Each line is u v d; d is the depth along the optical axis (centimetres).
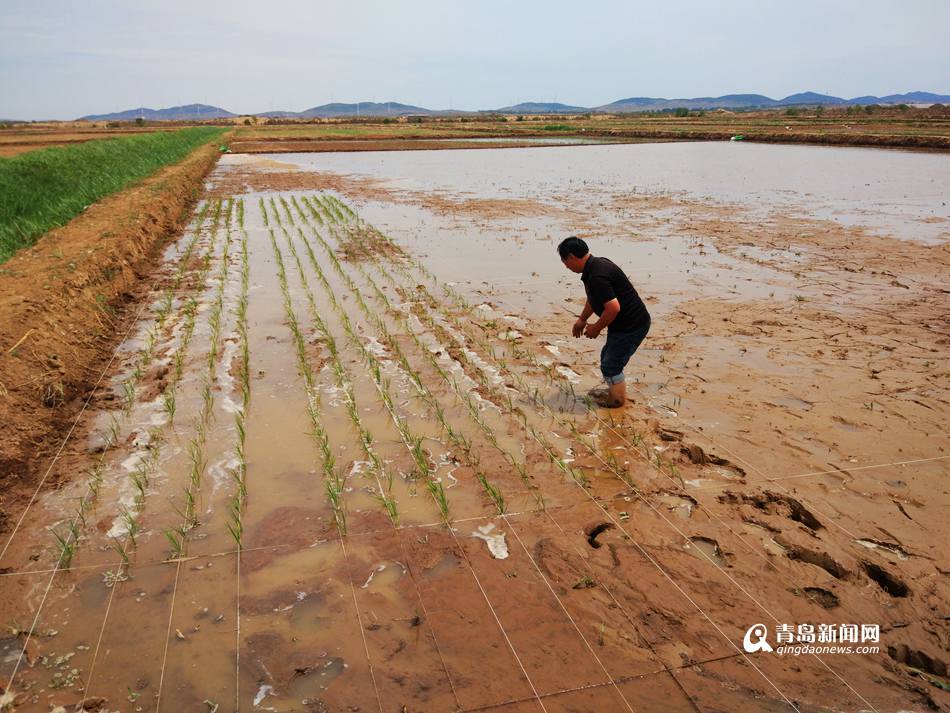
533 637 299
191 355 662
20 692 268
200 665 283
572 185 2342
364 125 9469
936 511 390
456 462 456
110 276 883
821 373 608
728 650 291
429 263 1105
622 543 368
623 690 269
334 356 650
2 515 390
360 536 375
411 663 284
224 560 353
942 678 278
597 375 612
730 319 777
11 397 493
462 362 643
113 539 370
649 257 1137
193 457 460
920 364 627
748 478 430
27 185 1468
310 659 286
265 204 1895
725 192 2077
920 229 1369
